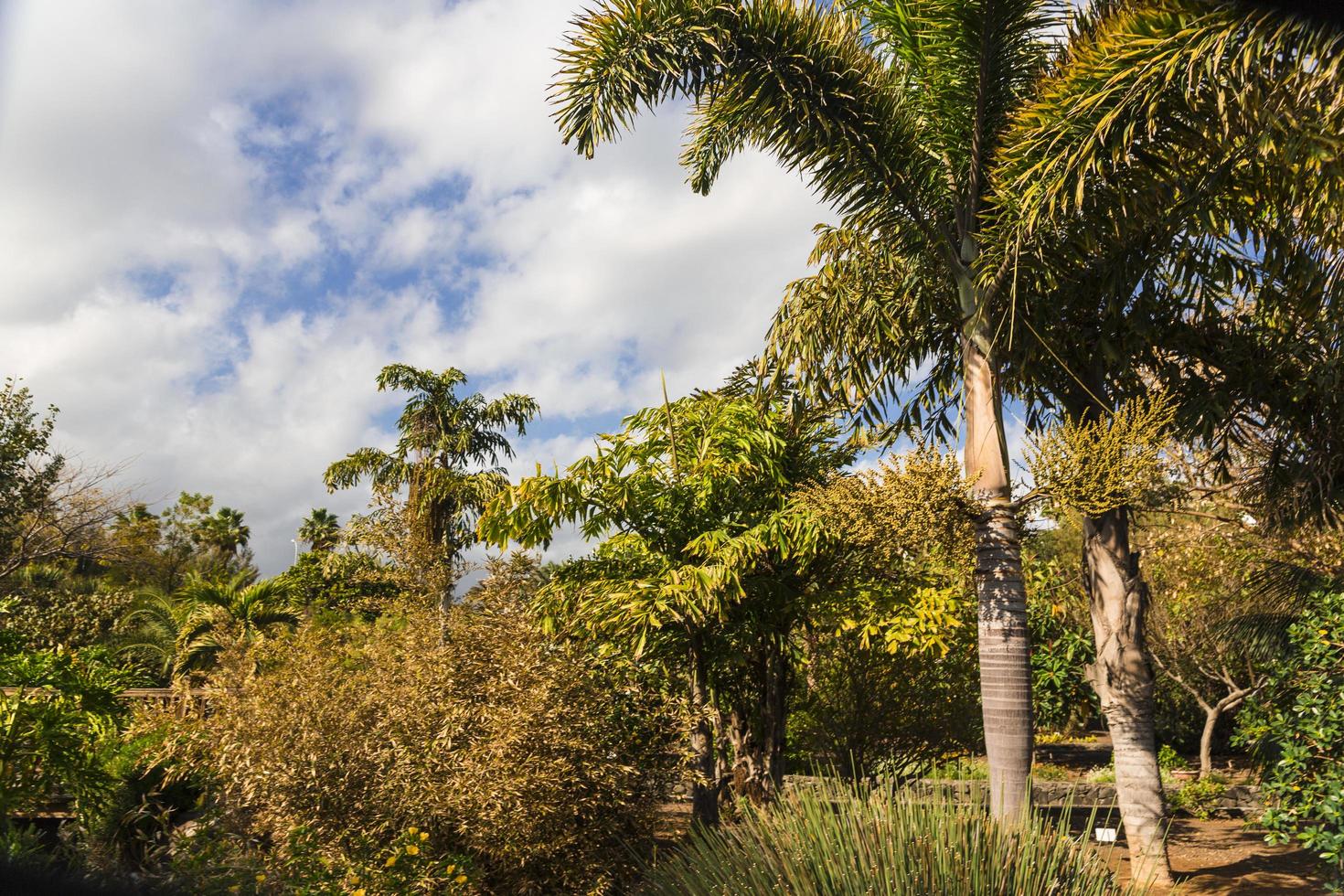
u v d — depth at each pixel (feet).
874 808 13.64
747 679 30.19
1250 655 33.42
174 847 20.51
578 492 27.68
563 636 24.09
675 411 29.27
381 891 17.65
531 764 20.31
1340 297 22.13
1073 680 48.03
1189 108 19.83
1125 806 25.57
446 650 22.25
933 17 24.68
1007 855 12.44
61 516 66.90
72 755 20.27
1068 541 51.55
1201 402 26.11
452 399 69.36
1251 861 26.78
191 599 71.20
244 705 21.48
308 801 19.56
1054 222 22.77
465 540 64.28
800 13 23.53
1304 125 18.19
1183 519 39.40
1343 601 21.67
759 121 24.67
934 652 27.25
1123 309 25.79
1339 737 20.48
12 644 21.81
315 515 105.81
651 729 24.25
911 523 23.00
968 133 25.66
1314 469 26.53
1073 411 28.86
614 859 21.43
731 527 28.04
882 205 25.64
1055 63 23.59
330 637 24.13
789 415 29.99
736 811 24.72
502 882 20.52
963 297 25.29
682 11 22.88
